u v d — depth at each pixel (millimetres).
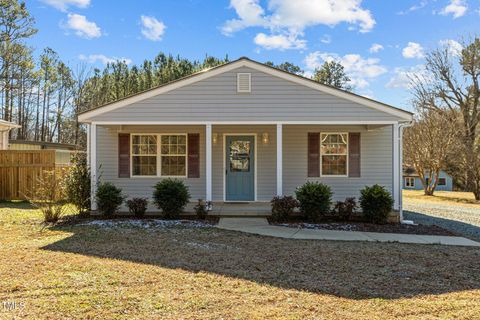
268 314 3400
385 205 8797
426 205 15945
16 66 22203
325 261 5359
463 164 20766
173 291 3967
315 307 3592
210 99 9336
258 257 5516
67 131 31094
